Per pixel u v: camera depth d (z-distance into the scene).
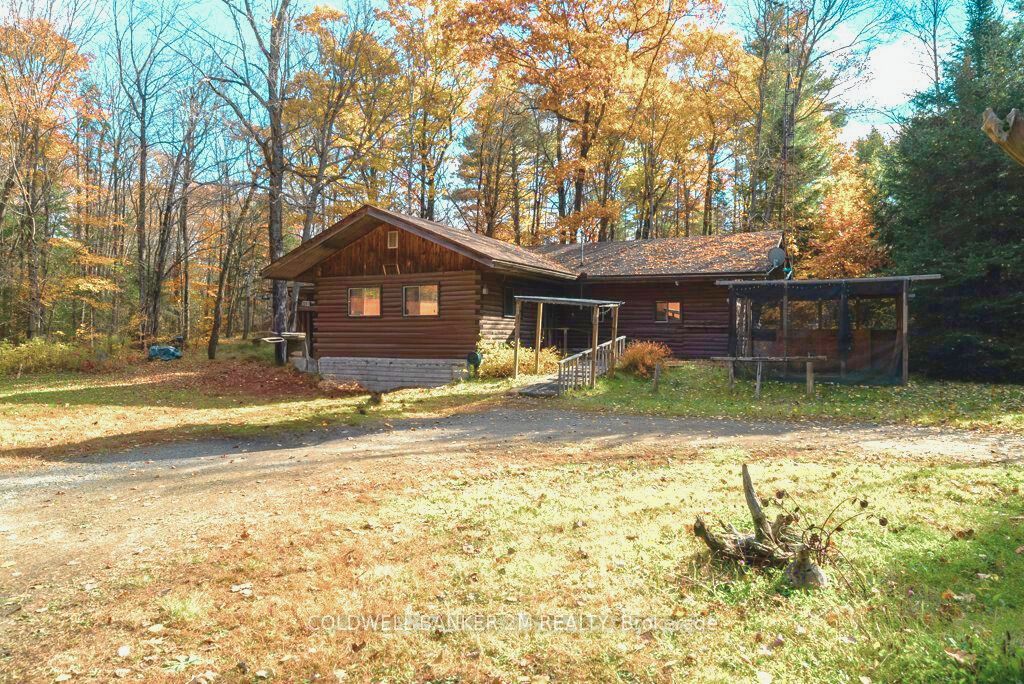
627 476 7.81
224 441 11.27
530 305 22.62
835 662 3.31
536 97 35.97
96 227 34.16
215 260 43.62
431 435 11.48
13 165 25.78
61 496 7.75
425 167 37.28
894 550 4.87
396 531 6.00
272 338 25.11
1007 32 20.58
